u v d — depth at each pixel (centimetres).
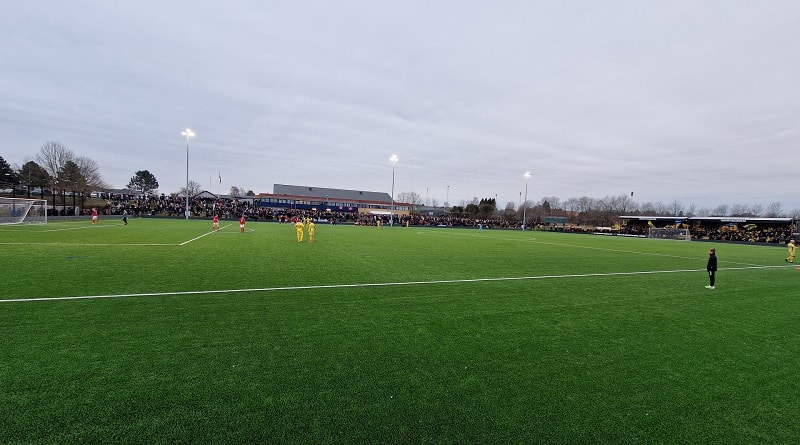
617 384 374
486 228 6675
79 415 283
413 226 6125
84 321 506
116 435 262
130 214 4903
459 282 911
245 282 814
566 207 9806
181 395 317
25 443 251
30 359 377
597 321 603
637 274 1170
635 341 509
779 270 1459
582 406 327
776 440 290
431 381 363
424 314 608
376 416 298
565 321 596
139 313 554
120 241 1622
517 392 347
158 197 6347
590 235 5147
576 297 784
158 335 463
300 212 5934
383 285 838
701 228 5503
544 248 2144
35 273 835
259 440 262
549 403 330
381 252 1566
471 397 334
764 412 331
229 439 262
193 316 549
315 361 400
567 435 284
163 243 1591
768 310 731
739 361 450
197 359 394
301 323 536
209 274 895
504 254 1688
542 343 486
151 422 278
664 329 571
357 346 450
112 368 364
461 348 457
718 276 1225
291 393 328
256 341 455
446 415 304
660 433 292
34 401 299
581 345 484
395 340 477
